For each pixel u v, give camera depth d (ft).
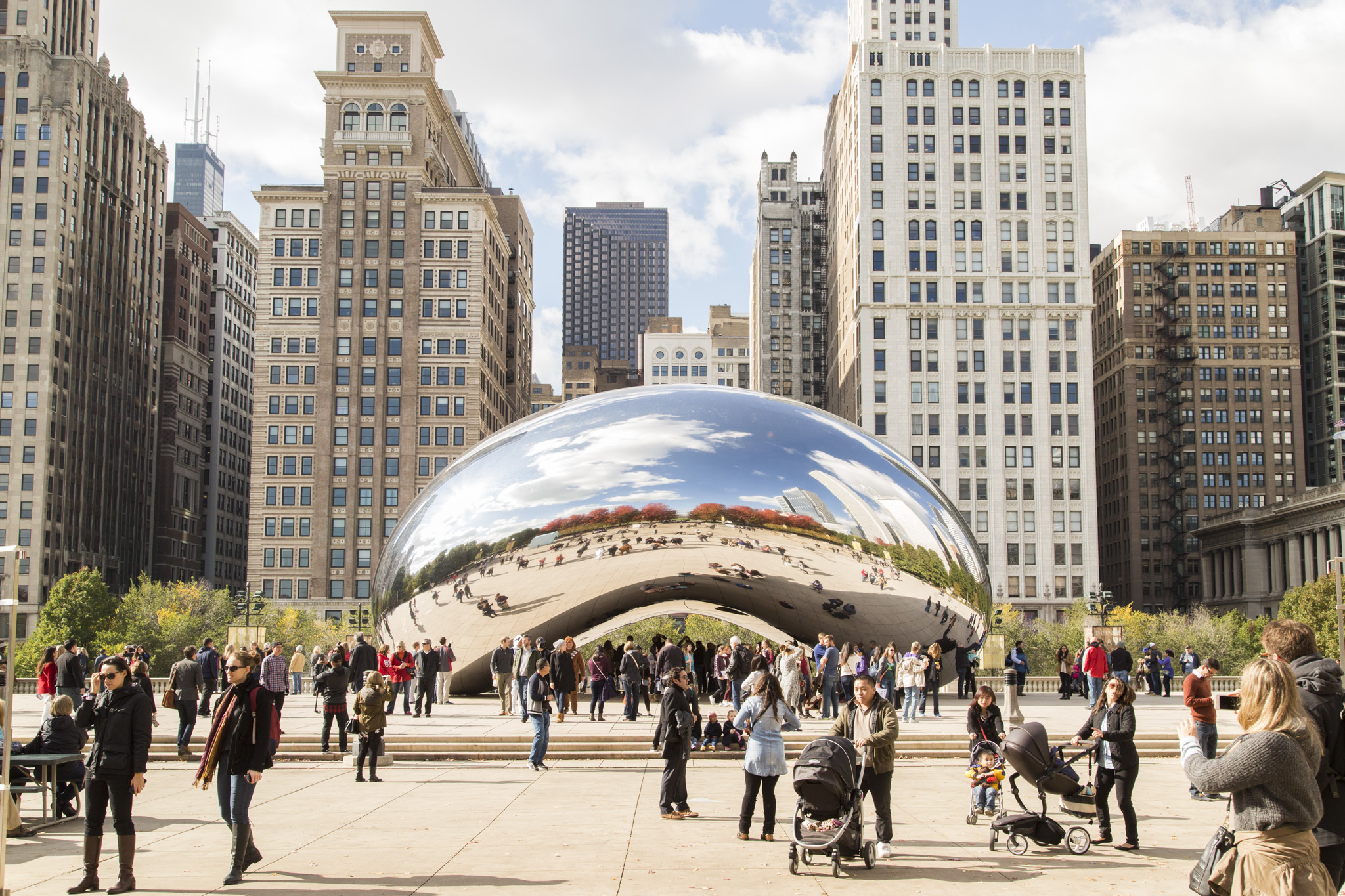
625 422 89.92
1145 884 29.25
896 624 87.51
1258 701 18.24
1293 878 17.12
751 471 85.40
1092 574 329.72
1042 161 344.69
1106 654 84.58
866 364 340.18
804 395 502.79
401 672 79.00
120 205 402.11
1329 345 504.02
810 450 87.97
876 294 342.44
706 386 97.25
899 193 344.49
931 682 80.38
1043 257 340.59
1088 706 87.15
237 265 520.01
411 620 90.79
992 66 347.56
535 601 86.22
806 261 513.04
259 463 334.65
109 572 386.52
